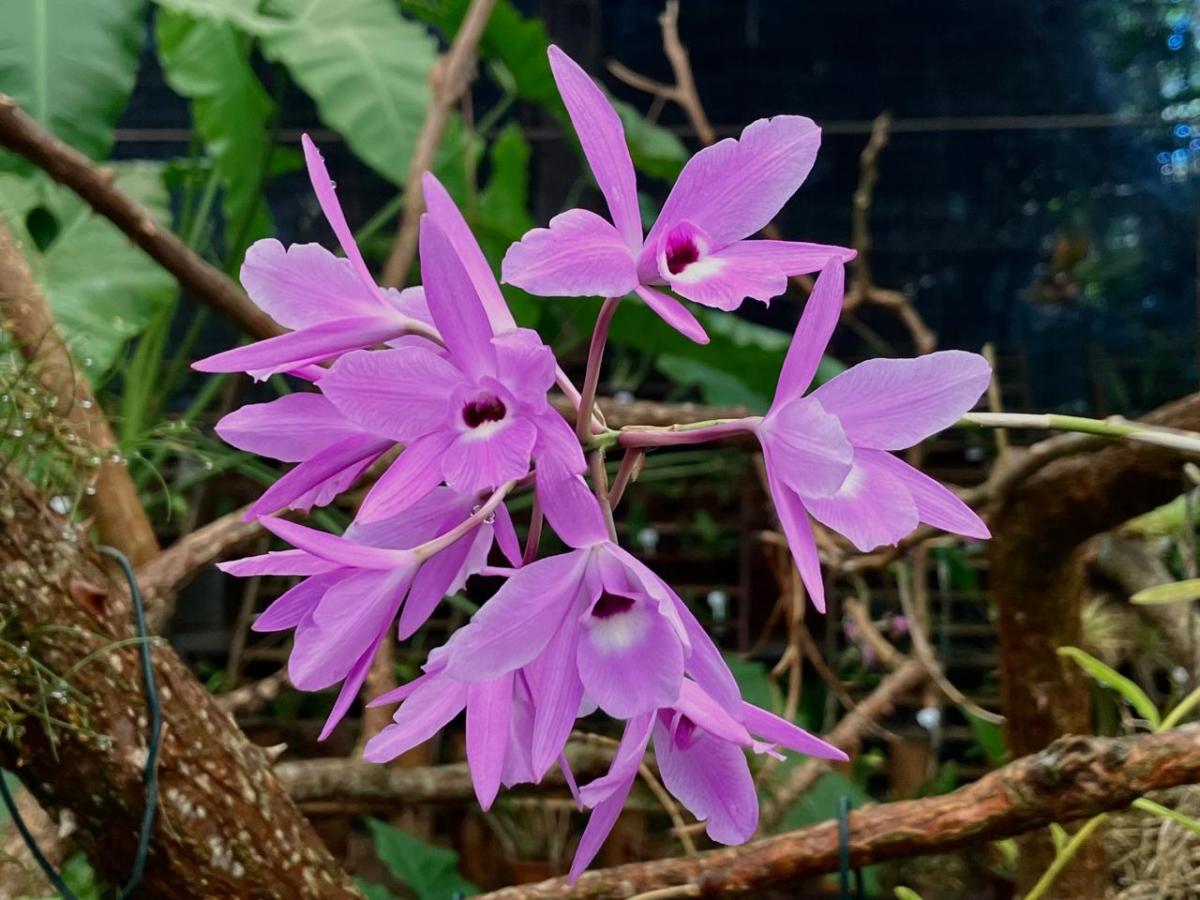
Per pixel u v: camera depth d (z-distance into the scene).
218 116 0.92
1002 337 1.58
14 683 0.31
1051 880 0.41
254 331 0.54
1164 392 1.50
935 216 1.55
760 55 1.54
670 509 1.44
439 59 0.81
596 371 0.24
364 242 0.97
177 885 0.34
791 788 0.65
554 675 0.22
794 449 0.22
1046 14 1.50
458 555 0.25
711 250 0.23
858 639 1.01
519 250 0.21
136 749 0.33
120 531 0.52
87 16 0.66
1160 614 0.59
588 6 1.46
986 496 0.52
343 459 0.25
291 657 0.23
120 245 0.71
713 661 0.23
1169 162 1.51
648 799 0.79
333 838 1.00
